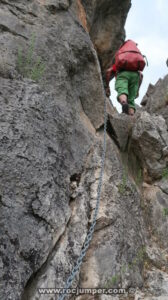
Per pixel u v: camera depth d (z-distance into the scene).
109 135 5.27
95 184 4.29
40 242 3.22
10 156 3.38
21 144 3.51
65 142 4.12
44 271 3.24
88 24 6.95
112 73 6.48
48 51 4.75
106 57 7.97
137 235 4.36
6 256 2.92
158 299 3.75
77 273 3.48
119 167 4.74
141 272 4.06
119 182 4.57
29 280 3.16
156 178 5.53
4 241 2.96
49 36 4.88
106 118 5.14
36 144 3.64
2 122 3.52
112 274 3.71
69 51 4.99
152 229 4.88
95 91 5.21
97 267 3.69
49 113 4.00
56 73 4.70
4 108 3.63
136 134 5.30
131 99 6.28
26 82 4.07
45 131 3.83
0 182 3.21
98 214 4.03
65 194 3.78
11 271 2.90
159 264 4.34
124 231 4.16
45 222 3.36
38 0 5.21
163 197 5.28
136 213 4.62
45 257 3.24
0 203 3.12
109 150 4.85
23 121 3.65
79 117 4.78
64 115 4.28
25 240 3.11
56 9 5.30
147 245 4.50
